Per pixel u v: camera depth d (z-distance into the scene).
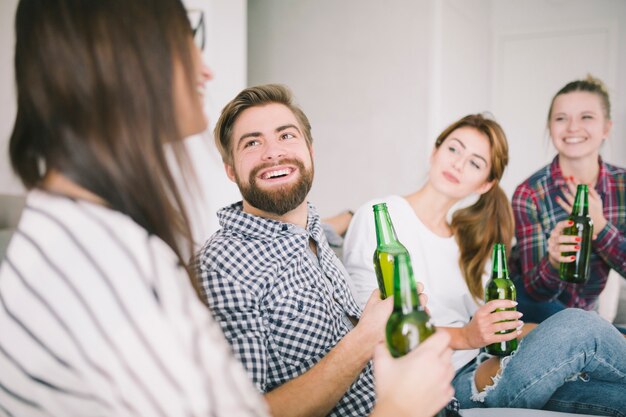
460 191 1.66
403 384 0.52
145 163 0.46
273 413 0.90
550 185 2.05
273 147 1.15
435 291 1.59
